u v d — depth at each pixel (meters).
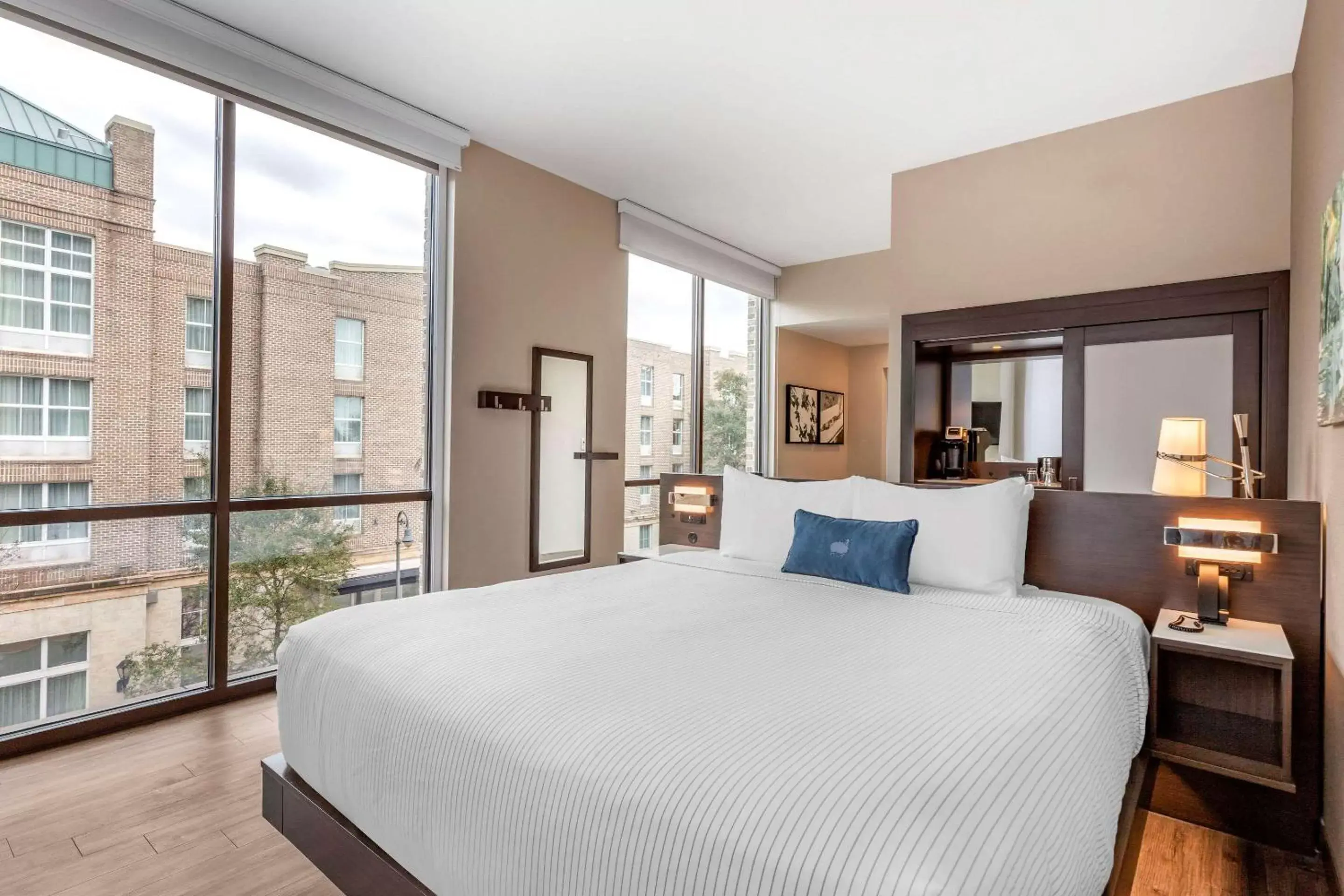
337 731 1.58
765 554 2.98
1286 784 1.87
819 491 2.95
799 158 3.86
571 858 1.05
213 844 1.88
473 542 3.62
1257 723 2.19
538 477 3.93
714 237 5.29
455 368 3.54
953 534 2.50
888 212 4.76
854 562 2.51
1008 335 3.66
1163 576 2.43
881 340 6.83
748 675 1.47
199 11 2.61
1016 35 2.71
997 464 4.09
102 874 1.74
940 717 1.24
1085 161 3.45
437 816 1.28
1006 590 2.38
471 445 3.61
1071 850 1.00
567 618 1.94
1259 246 3.00
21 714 2.42
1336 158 1.94
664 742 1.12
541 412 3.97
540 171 3.99
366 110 3.15
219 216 2.85
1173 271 3.21
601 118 3.42
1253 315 3.03
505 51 2.85
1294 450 2.77
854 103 3.25
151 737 2.54
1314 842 1.98
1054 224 3.53
